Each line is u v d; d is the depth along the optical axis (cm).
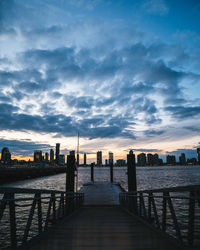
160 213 1358
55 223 532
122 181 5138
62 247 359
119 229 495
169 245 366
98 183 2414
